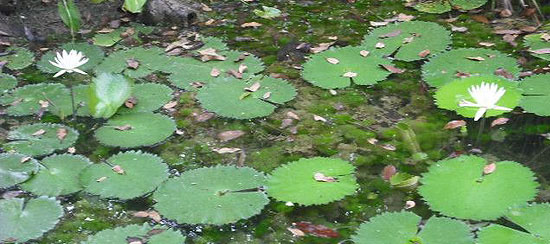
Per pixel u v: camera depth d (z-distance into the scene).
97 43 3.95
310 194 3.09
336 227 3.03
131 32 4.03
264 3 4.27
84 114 3.50
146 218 3.07
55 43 3.97
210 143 3.37
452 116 3.44
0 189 3.17
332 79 3.64
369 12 4.14
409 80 3.64
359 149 3.31
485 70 3.60
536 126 3.38
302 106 3.53
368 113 3.48
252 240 2.99
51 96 3.60
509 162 3.16
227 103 3.53
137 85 3.65
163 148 3.35
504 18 4.02
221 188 3.13
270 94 3.56
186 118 3.49
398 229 2.96
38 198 3.12
